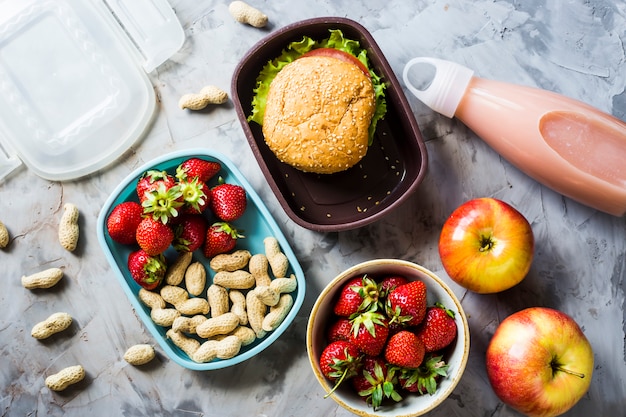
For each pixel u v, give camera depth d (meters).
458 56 1.24
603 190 1.13
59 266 1.24
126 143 1.25
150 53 1.24
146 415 1.22
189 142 1.25
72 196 1.25
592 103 1.23
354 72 1.12
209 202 1.16
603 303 1.21
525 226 1.08
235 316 1.17
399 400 1.06
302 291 1.15
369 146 1.21
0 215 1.25
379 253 1.23
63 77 1.26
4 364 1.24
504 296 1.21
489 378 1.12
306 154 1.13
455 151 1.23
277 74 1.16
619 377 1.20
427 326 1.06
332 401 1.21
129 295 1.15
